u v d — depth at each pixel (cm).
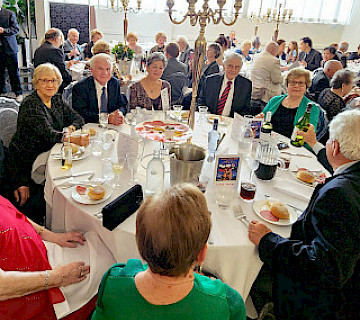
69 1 629
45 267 125
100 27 662
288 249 115
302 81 238
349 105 287
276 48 412
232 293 79
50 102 229
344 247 103
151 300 69
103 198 142
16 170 212
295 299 125
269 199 149
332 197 108
